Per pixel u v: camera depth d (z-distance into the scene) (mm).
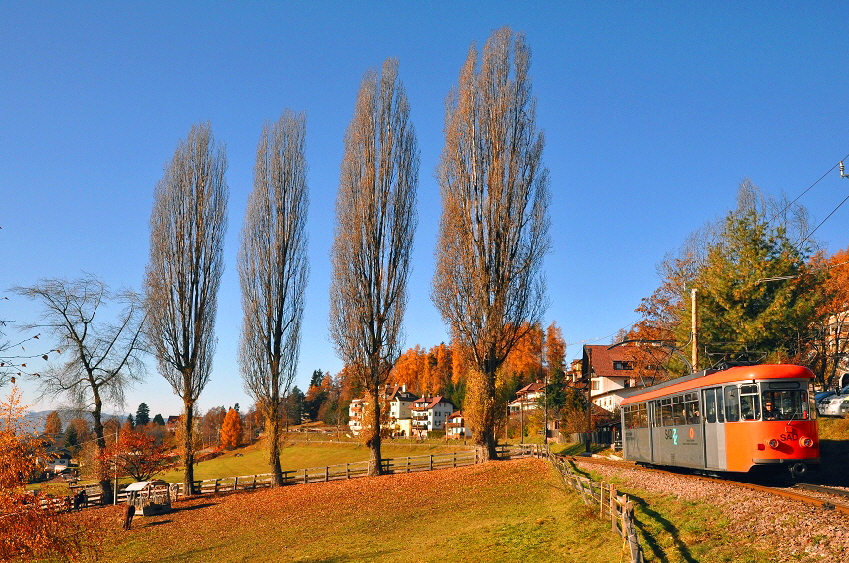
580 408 72500
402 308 42562
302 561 23750
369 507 33000
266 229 44031
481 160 40906
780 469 20125
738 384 20719
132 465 44000
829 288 41562
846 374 39906
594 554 15914
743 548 12883
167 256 43312
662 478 23609
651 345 55188
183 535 31984
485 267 40000
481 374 40625
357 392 47125
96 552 20125
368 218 42406
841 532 12000
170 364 42531
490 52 41656
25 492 16766
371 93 43469
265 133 45156
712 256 40875
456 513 28594
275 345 43719
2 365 13922
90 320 41406
